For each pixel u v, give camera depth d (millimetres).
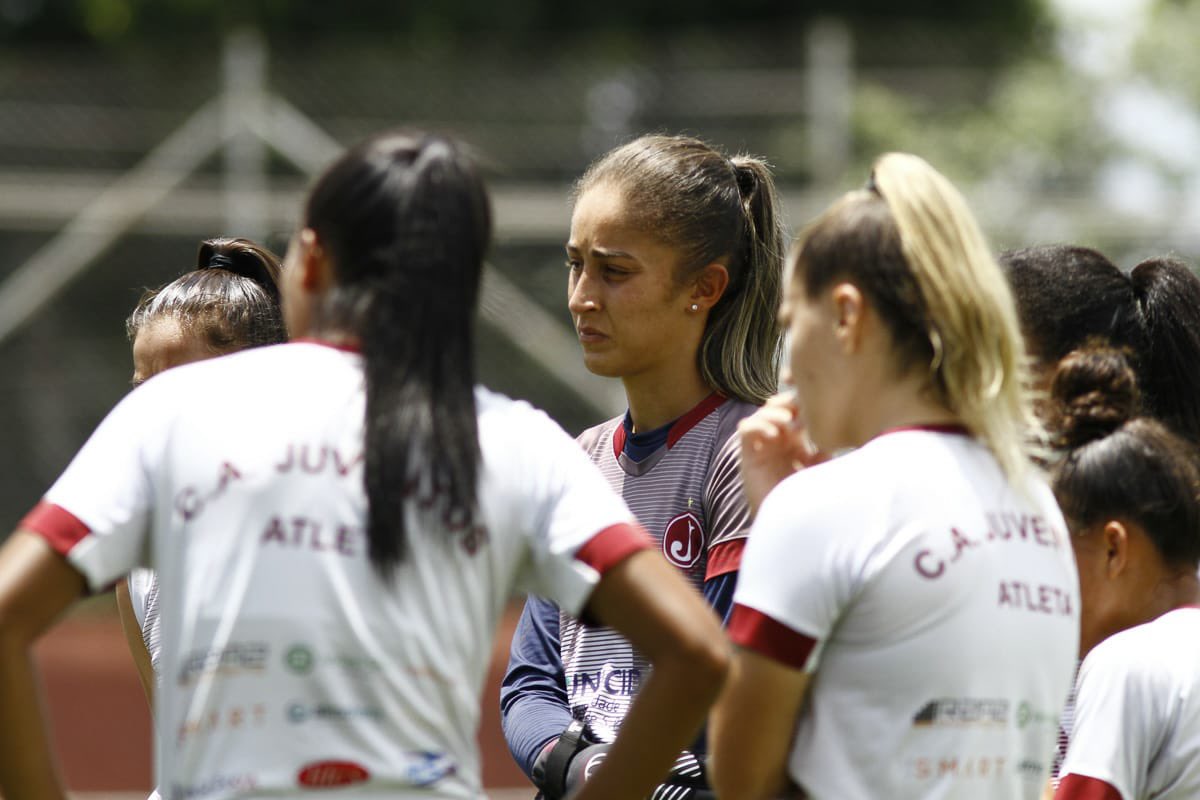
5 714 6625
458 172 7047
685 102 42562
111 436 7062
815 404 7535
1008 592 7215
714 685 6852
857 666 7141
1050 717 7461
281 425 6875
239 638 6684
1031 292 10133
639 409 10109
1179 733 8695
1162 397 10281
